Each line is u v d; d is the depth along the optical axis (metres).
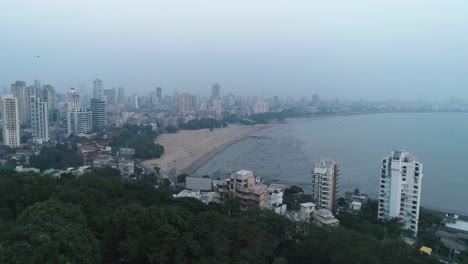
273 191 116.25
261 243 56.88
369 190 159.75
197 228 57.06
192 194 122.56
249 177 109.81
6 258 37.91
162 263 49.00
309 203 103.38
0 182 67.81
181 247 51.50
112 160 198.38
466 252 82.00
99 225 53.84
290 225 71.62
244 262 50.56
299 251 58.81
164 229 51.81
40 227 44.62
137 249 49.97
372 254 50.66
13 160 193.12
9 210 61.28
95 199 64.75
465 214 129.25
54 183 76.56
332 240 56.97
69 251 42.44
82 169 165.25
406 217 103.81
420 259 58.66
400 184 104.12
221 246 52.47
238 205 87.94
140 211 55.25
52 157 195.75
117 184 78.88
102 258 51.31
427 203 142.38
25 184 69.44
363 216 108.00
